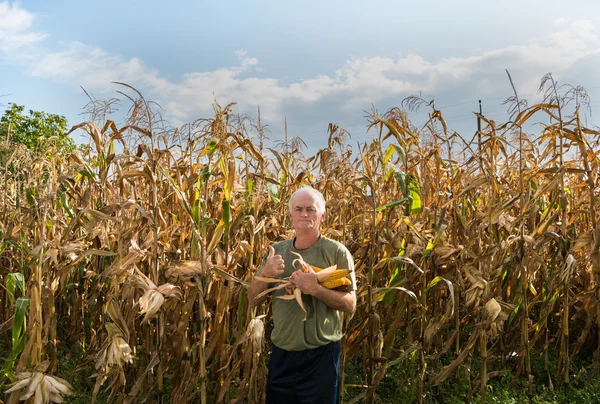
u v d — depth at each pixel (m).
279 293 3.45
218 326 4.18
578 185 5.48
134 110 4.20
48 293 4.26
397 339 5.91
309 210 3.40
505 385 5.42
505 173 6.36
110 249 4.76
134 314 4.12
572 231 6.25
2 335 6.21
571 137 5.17
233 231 4.35
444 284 5.62
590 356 6.21
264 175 4.96
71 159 4.82
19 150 6.15
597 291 5.29
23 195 5.79
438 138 5.41
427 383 5.08
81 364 4.74
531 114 5.13
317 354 3.35
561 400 5.18
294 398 3.35
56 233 4.67
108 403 4.23
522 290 5.13
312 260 3.42
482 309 4.63
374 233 4.52
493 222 5.15
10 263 6.12
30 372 3.56
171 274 3.91
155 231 4.09
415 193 4.68
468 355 5.18
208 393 4.92
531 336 6.12
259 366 4.62
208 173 4.04
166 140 5.34
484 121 5.13
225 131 4.32
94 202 5.71
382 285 5.42
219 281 4.20
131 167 4.73
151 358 4.62
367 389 4.60
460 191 5.43
